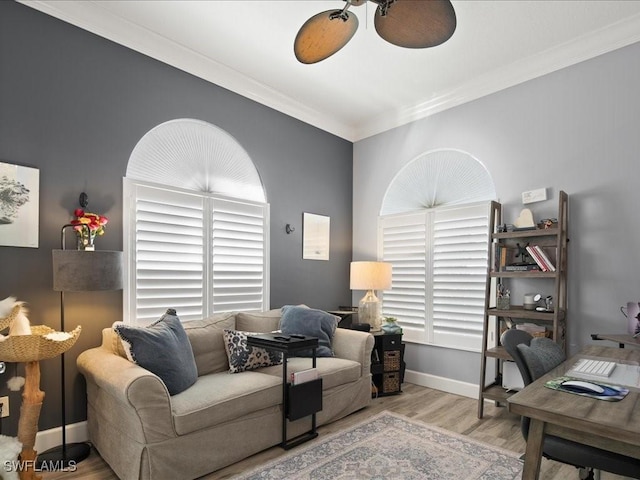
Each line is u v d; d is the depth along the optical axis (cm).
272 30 303
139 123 308
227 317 339
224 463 235
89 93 282
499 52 329
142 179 309
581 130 318
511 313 318
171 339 256
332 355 346
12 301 223
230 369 297
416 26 200
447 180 412
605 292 301
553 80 335
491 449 258
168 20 291
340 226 483
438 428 294
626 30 293
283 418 264
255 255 389
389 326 395
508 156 360
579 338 311
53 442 256
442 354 401
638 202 290
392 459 245
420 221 427
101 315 282
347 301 487
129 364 226
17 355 205
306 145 446
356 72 364
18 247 247
